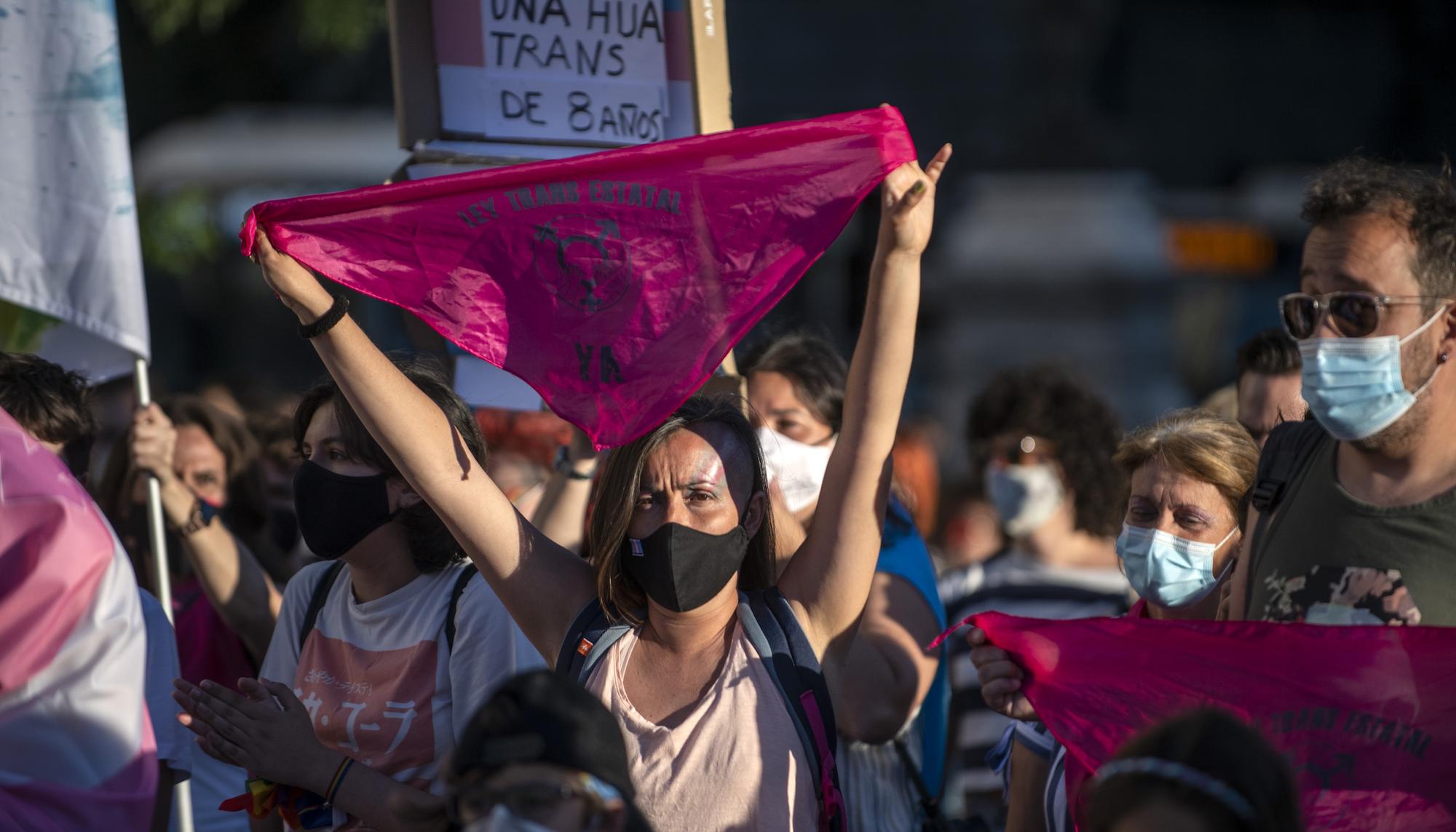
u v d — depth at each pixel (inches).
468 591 240.7
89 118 294.8
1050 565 376.5
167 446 307.0
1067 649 208.4
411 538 245.4
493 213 221.9
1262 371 291.3
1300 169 1207.6
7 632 204.8
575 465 313.4
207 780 304.3
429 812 218.1
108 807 205.9
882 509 222.7
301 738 223.8
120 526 342.0
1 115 291.9
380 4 805.9
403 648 239.9
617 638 221.5
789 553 269.9
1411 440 188.2
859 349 217.6
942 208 1086.4
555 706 155.5
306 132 997.8
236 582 315.6
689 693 217.8
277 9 895.1
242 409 488.1
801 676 214.5
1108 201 1067.9
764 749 210.1
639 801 210.5
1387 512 189.2
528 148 295.7
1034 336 1035.9
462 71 297.9
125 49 882.8
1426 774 188.9
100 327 295.3
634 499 216.4
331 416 244.8
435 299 221.6
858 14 1152.2
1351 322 186.4
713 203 220.8
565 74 296.5
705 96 287.1
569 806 151.2
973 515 545.6
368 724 235.9
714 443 219.5
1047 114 1130.0
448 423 224.8
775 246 219.0
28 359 263.9
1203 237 1059.3
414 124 297.9
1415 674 188.9
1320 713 193.9
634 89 294.5
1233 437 237.6
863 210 871.1
